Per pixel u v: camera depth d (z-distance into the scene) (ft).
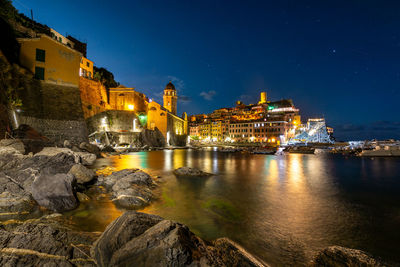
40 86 89.66
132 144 162.50
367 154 129.49
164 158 98.84
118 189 29.68
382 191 38.04
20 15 117.60
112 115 172.55
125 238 12.64
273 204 28.78
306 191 37.09
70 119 94.79
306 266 14.39
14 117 70.28
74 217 21.75
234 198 31.45
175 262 11.02
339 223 22.08
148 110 210.59
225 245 15.48
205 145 305.94
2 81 68.03
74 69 102.73
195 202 28.86
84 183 32.99
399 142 179.63
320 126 306.55
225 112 450.71
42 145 55.98
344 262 13.82
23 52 90.53
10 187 25.61
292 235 19.06
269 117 321.52
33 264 11.65
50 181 25.08
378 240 18.33
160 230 12.54
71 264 12.20
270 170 64.85
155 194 31.89
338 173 61.00
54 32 136.87
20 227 14.51
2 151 41.47
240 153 151.64
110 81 207.51
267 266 14.15
